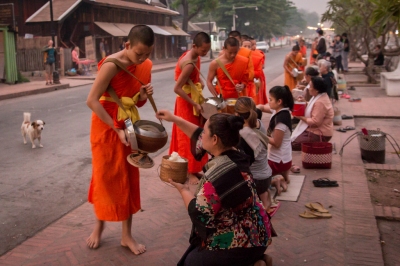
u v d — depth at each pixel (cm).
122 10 3247
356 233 440
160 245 423
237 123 274
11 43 1920
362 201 523
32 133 813
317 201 526
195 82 591
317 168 650
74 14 2773
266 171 469
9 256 409
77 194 586
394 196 566
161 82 2073
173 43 4162
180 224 469
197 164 596
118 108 380
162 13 3762
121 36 2905
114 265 388
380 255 398
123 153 389
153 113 1175
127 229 414
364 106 1222
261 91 860
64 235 450
